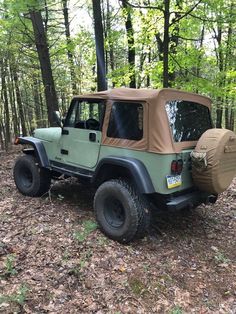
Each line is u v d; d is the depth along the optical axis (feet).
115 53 57.21
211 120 18.28
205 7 30.17
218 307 12.14
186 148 15.56
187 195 15.79
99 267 13.62
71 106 18.58
